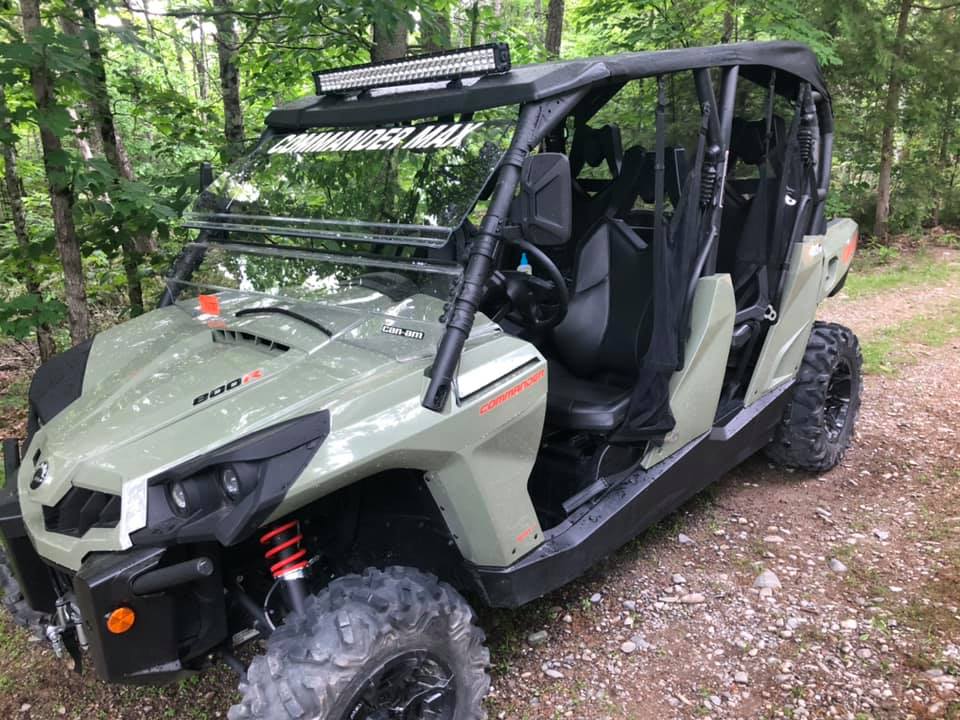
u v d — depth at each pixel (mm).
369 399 2027
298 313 2504
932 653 2648
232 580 2260
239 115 5523
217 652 2242
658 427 2814
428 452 2084
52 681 2660
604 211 3398
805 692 2510
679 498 3107
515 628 2879
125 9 5020
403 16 4305
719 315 2965
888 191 11422
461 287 2137
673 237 2760
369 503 2488
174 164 5766
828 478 4062
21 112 3795
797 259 3486
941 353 6203
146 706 2541
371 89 2688
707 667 2656
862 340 6645
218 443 1926
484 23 6340
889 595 3008
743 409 3459
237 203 2869
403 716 2102
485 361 2268
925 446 4402
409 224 2289
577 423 2803
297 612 2027
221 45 5266
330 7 4426
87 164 4059
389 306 2334
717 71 2883
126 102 6730
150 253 5086
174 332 2662
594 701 2512
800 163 3506
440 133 2373
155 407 2178
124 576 1793
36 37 3660
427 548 2578
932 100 10836
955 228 12516
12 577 2441
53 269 5176
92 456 2047
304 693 1842
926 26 10695
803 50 3352
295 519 2176
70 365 2648
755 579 3156
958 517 3568
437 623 2076
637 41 7266
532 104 2244
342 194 2549
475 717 2248
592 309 3180
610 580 3172
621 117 3166
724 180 3025
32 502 2150
